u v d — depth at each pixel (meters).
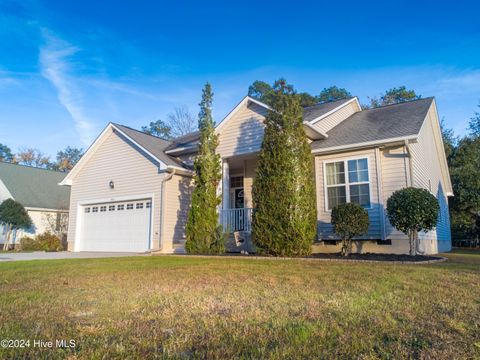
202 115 13.18
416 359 2.35
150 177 14.76
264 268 7.14
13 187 23.97
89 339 2.79
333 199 11.93
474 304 3.84
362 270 6.58
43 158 44.25
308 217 10.35
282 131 10.84
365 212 10.04
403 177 10.89
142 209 14.92
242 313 3.52
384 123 12.70
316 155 12.43
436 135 16.92
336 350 2.49
